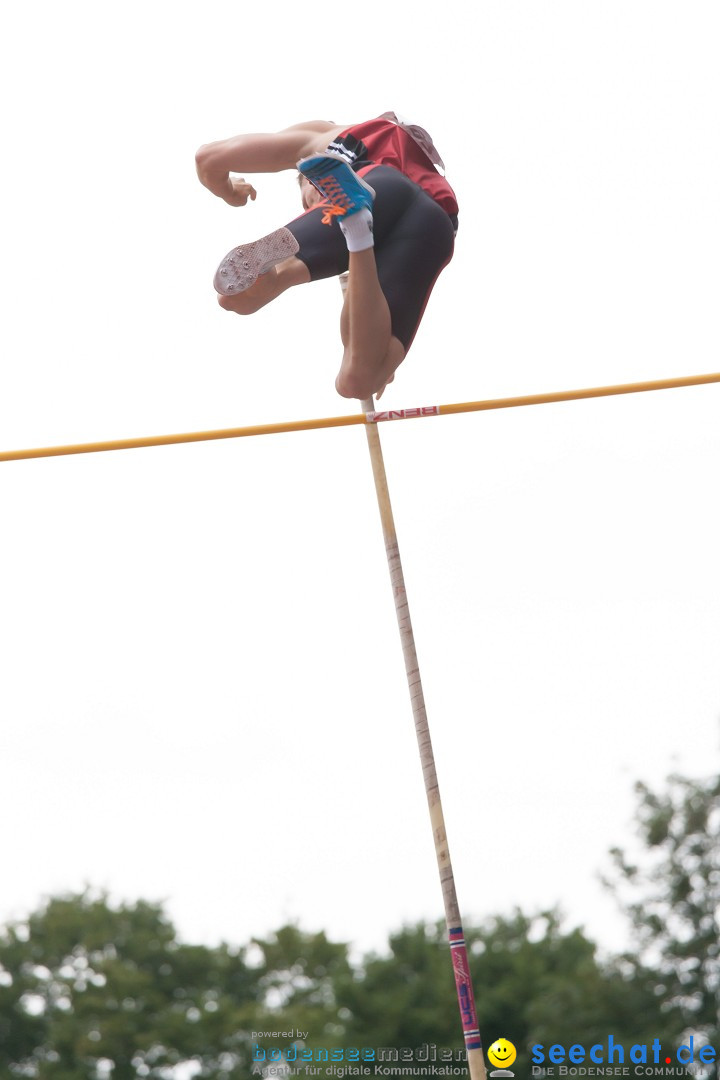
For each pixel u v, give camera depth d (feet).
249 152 60.59
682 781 244.83
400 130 59.93
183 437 60.39
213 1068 284.61
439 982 258.16
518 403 60.95
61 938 325.62
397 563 59.67
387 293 56.90
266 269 54.70
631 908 241.76
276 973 314.14
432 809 57.98
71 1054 292.20
